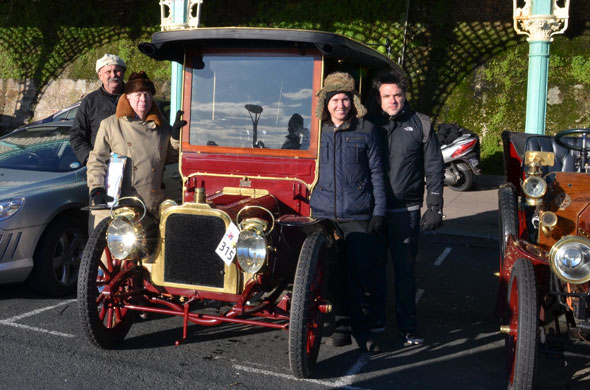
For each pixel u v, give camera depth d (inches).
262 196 170.4
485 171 489.7
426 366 162.6
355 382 150.9
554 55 475.2
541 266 152.4
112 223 149.5
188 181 178.7
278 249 154.9
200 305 204.4
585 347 153.0
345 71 182.2
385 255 180.5
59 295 209.2
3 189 202.7
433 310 208.8
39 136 248.2
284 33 156.5
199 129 176.2
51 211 201.9
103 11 580.4
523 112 480.4
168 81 562.9
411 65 505.4
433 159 172.4
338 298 180.2
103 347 161.3
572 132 169.0
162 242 151.9
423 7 503.8
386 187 173.2
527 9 325.4
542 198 161.0
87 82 580.1
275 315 149.6
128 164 175.5
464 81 494.6
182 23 364.8
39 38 594.2
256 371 154.4
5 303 200.1
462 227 305.6
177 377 148.8
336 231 162.9
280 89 169.2
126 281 164.2
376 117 176.6
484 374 158.7
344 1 520.1
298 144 168.1
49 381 143.7
